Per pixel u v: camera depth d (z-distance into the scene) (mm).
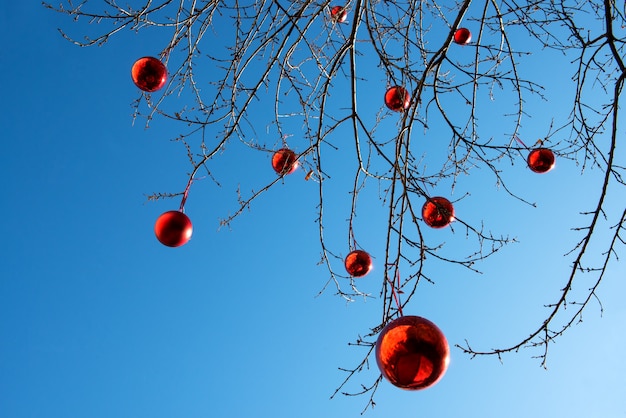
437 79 4074
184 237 3408
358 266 3781
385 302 3412
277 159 4320
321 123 4199
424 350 2154
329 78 4168
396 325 2205
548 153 4129
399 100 4230
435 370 2182
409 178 3818
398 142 3783
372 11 4758
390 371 2207
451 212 3604
